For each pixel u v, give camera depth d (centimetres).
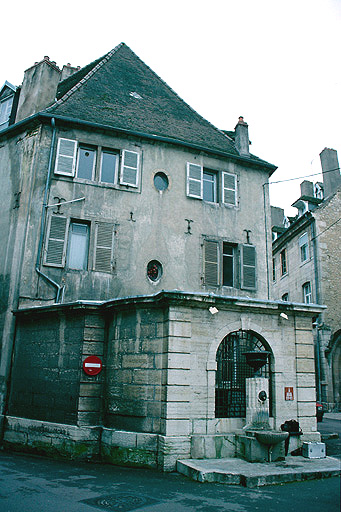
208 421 870
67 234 1307
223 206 1545
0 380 1134
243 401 973
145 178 1451
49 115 1351
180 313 889
